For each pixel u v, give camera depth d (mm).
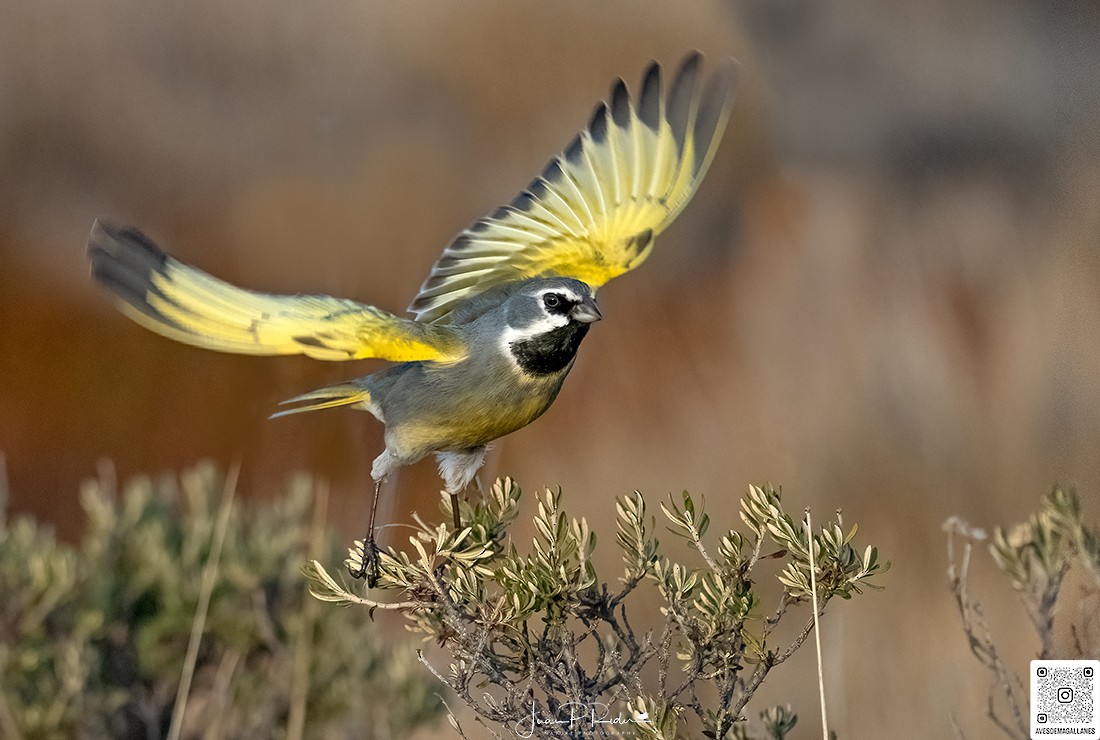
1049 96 21297
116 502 9609
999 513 12094
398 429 6941
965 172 20047
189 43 22500
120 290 5555
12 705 7809
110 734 8359
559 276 7160
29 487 15406
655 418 15297
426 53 22078
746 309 17031
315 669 8445
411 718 8383
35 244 20047
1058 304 15383
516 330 6805
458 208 20266
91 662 8086
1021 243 17422
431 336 6562
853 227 18328
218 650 8547
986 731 8781
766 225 19141
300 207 19688
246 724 8414
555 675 5762
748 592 5797
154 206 20812
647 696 5980
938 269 16969
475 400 6793
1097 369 13922
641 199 7551
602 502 13875
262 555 8711
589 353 16734
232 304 5887
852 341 15617
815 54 21484
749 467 13609
